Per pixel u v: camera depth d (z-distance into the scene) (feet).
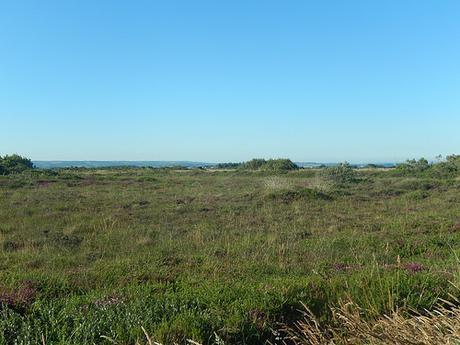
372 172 154.30
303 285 18.49
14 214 51.52
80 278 23.66
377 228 43.60
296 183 97.14
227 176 150.51
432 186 92.22
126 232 41.37
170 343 12.88
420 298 16.24
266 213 54.49
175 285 21.38
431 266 23.25
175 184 108.17
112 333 13.48
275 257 30.76
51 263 29.27
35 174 118.21
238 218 50.55
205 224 45.75
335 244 35.04
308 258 30.30
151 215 52.21
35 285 20.70
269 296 16.61
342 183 104.12
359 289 17.33
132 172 176.14
